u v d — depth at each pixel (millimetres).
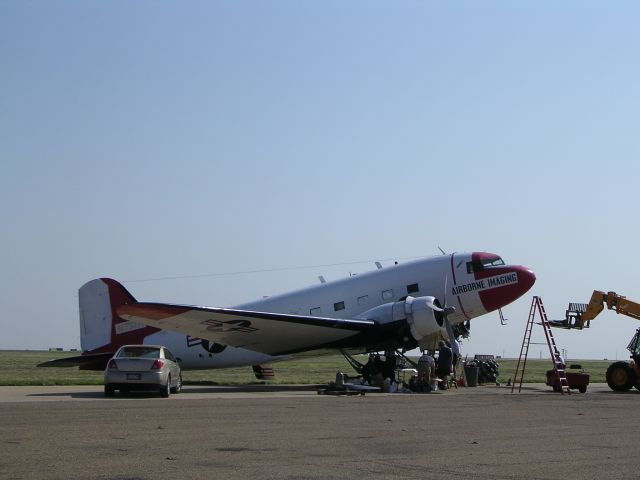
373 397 20141
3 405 15922
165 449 9586
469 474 8164
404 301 24500
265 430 11680
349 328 24172
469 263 26438
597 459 9250
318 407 16141
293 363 64625
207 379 32531
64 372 41688
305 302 27703
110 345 29469
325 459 9016
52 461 8617
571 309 30375
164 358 19906
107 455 9055
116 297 29672
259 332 24938
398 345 24672
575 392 24797
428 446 10141
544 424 13094
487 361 30625
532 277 26375
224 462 8719
